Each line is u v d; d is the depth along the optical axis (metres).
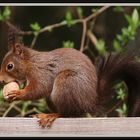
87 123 8.83
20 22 18.47
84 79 9.82
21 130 8.88
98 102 9.96
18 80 10.57
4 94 10.05
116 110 12.29
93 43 15.41
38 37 18.11
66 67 9.98
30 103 13.59
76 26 18.08
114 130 8.78
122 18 17.64
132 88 10.17
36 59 10.38
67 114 9.80
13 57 10.52
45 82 10.20
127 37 14.03
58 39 18.22
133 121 8.79
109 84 10.11
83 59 10.01
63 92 9.79
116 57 10.28
